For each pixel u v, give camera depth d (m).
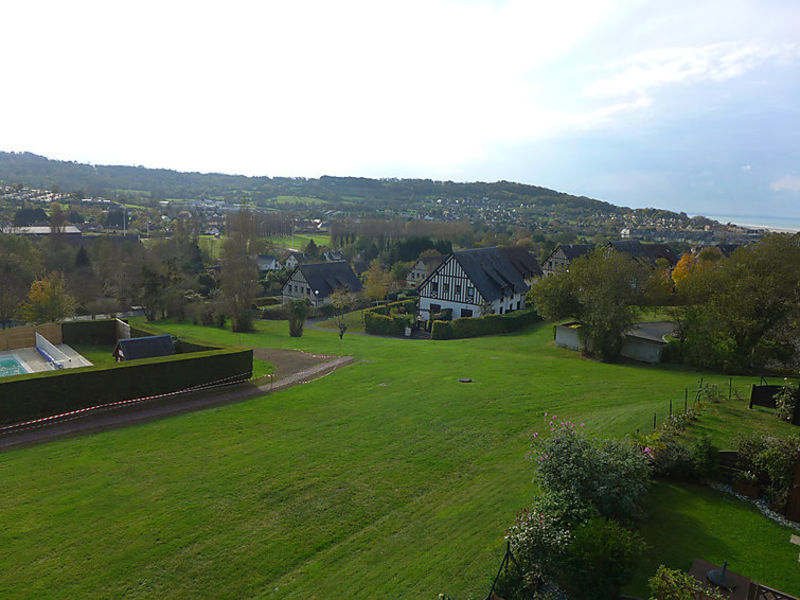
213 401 21.92
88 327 35.66
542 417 19.72
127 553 11.16
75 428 18.45
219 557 11.11
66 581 10.24
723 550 10.65
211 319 50.50
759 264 29.48
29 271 62.16
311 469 15.27
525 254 70.62
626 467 11.29
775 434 15.84
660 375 28.09
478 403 21.53
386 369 28.33
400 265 87.19
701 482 13.42
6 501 13.20
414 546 11.41
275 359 30.47
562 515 10.37
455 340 45.19
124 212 156.00
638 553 9.15
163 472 14.97
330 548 11.51
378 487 14.23
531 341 42.12
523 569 9.60
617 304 32.72
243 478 14.66
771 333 29.25
